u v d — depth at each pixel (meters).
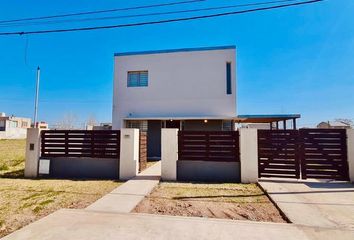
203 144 9.43
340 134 8.65
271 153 9.02
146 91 16.44
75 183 8.81
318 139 8.76
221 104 15.62
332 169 8.62
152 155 16.12
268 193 7.04
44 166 10.15
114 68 16.94
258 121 19.12
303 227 4.55
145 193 7.10
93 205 5.96
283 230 4.42
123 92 16.69
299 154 8.84
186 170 9.46
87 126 37.25
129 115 16.47
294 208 5.69
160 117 15.58
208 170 9.34
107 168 9.95
